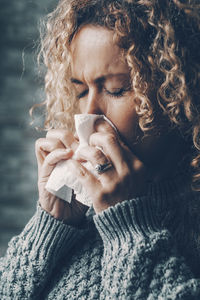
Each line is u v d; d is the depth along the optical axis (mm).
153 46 1029
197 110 1061
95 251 1102
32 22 3971
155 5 1035
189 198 1104
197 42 1072
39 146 1157
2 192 3896
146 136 1044
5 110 3924
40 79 1702
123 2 1033
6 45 3967
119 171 1011
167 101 1047
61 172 1078
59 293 1079
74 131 1282
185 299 942
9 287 1112
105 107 1043
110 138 1017
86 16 1051
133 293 960
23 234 1169
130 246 989
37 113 3406
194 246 1078
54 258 1114
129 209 1011
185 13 1062
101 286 1045
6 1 3967
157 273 967
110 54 1006
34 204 3914
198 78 1068
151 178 1101
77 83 1080
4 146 3920
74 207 1153
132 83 1018
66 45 1063
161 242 989
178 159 1114
